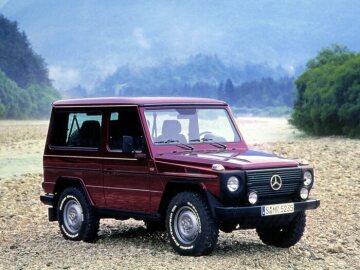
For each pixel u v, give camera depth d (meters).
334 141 39.50
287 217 10.00
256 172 9.48
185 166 9.72
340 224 12.63
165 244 10.94
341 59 58.41
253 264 9.30
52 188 11.82
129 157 10.45
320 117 49.56
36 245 11.49
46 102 180.62
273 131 64.12
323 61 59.97
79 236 11.34
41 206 16.81
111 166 10.75
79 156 11.30
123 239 11.54
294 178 9.88
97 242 11.33
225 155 10.08
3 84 164.38
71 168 11.45
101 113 11.04
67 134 11.63
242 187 9.38
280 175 9.70
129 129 10.57
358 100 45.72
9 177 24.78
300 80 55.78
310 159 25.42
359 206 14.73
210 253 9.74
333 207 14.66
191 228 9.70
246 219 9.48
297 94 56.16
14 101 166.00
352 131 45.75
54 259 10.05
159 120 10.48
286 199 9.93
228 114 11.21
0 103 156.88
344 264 9.43
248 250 10.33
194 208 9.58
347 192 16.84
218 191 9.32
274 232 10.62
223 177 9.30
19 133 66.38
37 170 28.39
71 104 11.59
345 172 21.06
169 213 9.91
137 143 10.41
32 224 14.16
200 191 9.67
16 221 14.61
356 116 46.00
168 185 9.94
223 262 9.37
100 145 10.95
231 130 11.09
